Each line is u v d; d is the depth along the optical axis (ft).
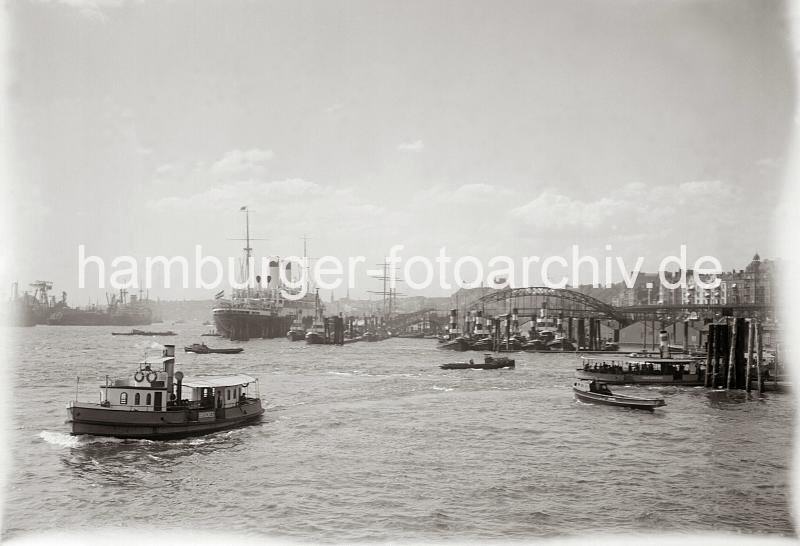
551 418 314.14
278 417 307.58
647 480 208.03
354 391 409.28
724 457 238.48
